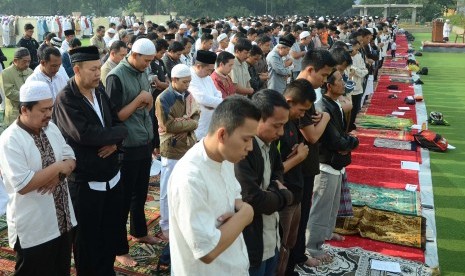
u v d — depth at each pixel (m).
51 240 3.12
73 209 3.41
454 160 7.35
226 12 63.03
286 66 8.70
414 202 5.71
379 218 5.20
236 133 2.13
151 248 4.57
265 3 65.12
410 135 8.60
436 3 59.34
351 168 6.92
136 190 4.48
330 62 3.73
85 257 3.69
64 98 3.46
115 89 4.06
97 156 3.55
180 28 12.39
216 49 11.84
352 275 4.13
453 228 5.08
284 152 3.29
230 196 2.31
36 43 12.06
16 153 2.94
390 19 27.42
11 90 6.07
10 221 3.10
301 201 3.68
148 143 4.37
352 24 18.94
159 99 4.41
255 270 2.72
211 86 5.42
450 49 24.58
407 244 4.67
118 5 67.50
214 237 2.11
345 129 4.22
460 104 11.54
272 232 2.88
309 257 4.29
